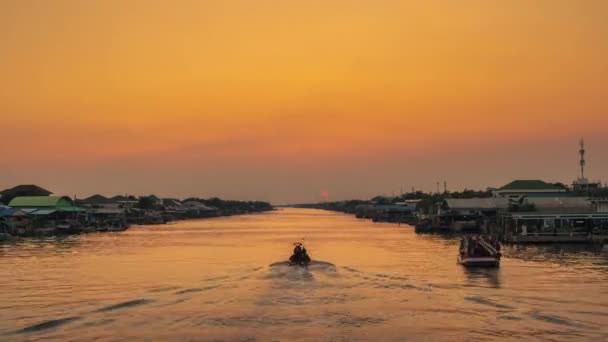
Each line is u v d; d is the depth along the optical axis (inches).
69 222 4557.1
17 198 5012.3
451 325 1072.2
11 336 998.4
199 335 1004.6
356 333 1017.5
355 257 2402.8
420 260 2263.8
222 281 1612.9
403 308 1222.3
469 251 2026.3
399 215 7519.7
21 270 1951.3
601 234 3112.7
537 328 1048.8
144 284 1592.0
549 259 2268.7
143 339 980.6
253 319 1119.6
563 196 4628.4
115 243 3348.9
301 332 1024.2
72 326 1066.1
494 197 5172.2
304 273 1777.8
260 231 4945.9
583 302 1294.3
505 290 1469.0
